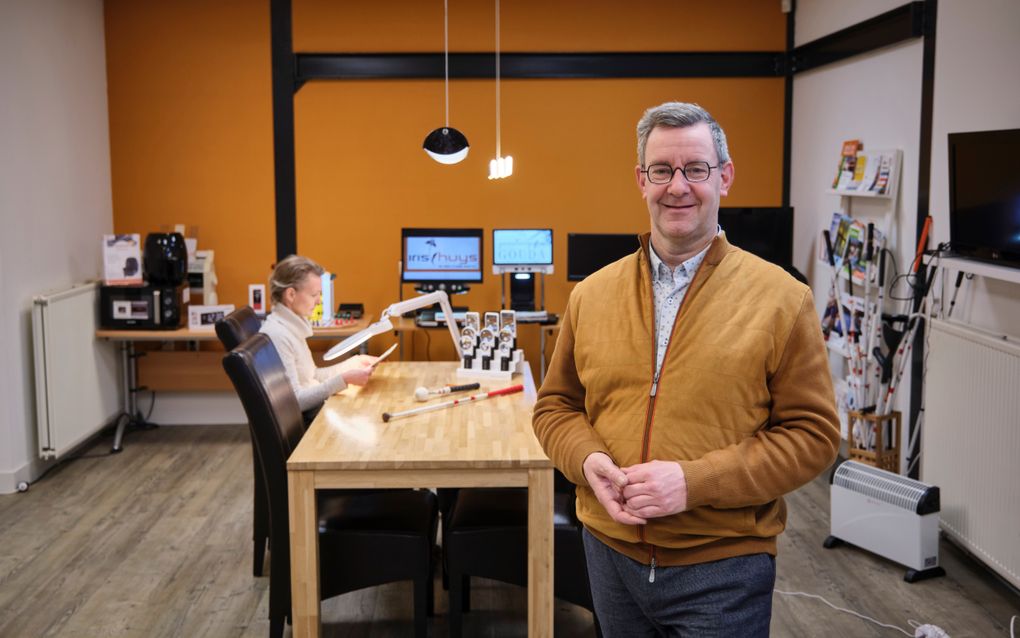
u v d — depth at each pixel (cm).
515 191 632
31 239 515
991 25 381
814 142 587
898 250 470
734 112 629
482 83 623
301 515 295
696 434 180
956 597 371
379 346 638
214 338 567
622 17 620
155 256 567
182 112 617
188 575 396
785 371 181
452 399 374
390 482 295
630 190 634
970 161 368
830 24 554
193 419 634
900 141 467
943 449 401
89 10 588
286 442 318
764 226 570
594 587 200
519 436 318
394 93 622
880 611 360
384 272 635
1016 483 346
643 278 193
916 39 446
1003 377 353
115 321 568
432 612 359
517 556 311
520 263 600
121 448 577
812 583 384
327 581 311
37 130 522
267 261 629
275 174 624
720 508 179
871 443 458
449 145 437
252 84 617
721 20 621
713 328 182
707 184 179
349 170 626
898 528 389
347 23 614
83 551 420
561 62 622
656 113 181
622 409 189
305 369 398
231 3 611
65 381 524
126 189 621
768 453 175
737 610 182
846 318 508
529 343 637
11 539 433
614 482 178
